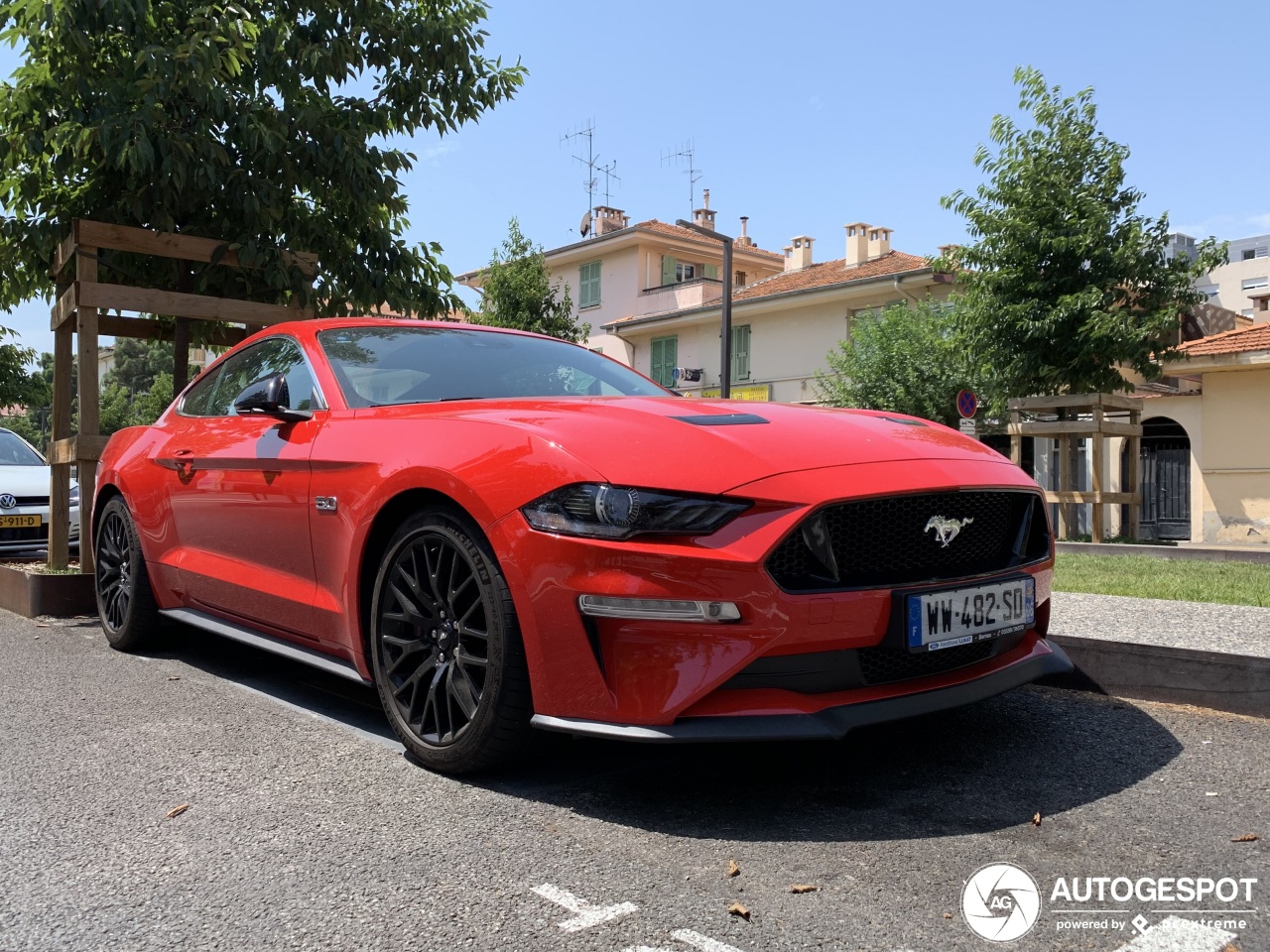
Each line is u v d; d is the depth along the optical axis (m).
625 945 1.79
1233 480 16.20
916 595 2.47
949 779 2.70
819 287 23.70
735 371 26.77
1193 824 2.35
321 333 3.86
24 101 5.45
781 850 2.22
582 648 2.40
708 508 2.34
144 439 4.61
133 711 3.50
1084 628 3.99
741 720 2.31
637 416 2.71
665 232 30.81
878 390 19.72
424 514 2.79
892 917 1.89
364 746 3.06
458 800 2.57
